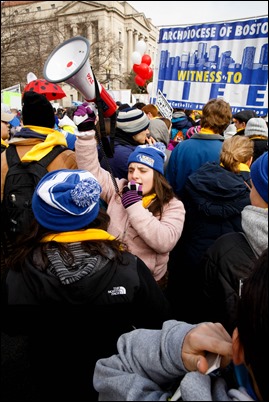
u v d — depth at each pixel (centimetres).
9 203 184
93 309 105
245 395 56
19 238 114
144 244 175
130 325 113
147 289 114
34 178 187
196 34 346
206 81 349
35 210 112
